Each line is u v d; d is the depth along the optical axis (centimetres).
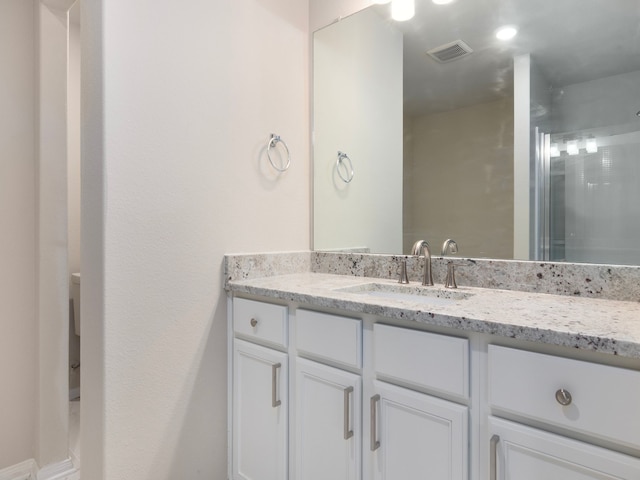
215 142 140
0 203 155
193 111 133
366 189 163
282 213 167
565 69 118
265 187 159
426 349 91
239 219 148
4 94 156
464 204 138
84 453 118
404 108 153
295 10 174
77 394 228
